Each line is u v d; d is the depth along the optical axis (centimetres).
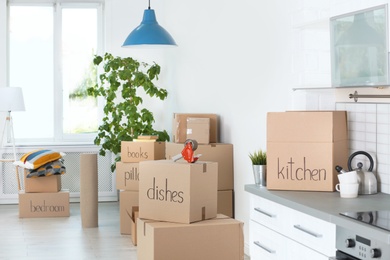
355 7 407
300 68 473
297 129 421
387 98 388
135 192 704
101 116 948
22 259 597
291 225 387
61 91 945
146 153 708
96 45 951
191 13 758
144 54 916
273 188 427
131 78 888
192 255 394
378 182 415
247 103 599
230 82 643
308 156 419
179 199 400
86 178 743
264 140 561
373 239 304
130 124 852
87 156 741
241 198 618
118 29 920
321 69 470
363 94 410
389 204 369
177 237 391
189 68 771
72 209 867
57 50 941
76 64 948
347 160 433
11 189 911
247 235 602
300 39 471
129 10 922
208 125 648
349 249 323
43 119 945
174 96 834
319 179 417
